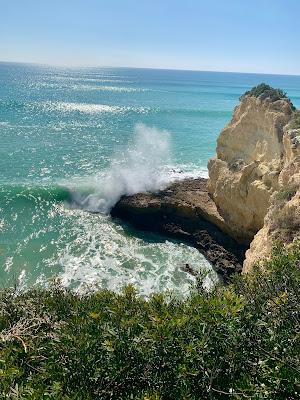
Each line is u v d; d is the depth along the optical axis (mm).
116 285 23234
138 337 7227
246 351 7312
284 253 11266
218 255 27016
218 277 25172
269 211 22250
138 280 23891
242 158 30797
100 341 7379
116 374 6906
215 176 31594
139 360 7098
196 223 29609
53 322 9312
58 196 33844
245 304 7703
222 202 28875
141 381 7035
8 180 37531
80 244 27312
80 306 9938
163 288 23219
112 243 27750
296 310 8148
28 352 7852
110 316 8250
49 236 28016
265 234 20922
